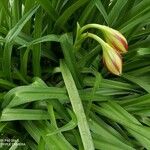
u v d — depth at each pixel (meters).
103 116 0.57
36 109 0.54
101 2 0.62
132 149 0.51
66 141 0.49
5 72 0.56
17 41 0.55
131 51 0.61
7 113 0.50
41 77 0.61
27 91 0.51
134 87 0.61
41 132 0.51
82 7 0.60
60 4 0.60
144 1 0.58
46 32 0.62
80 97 0.55
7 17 0.62
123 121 0.53
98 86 0.55
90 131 0.53
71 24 0.62
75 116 0.50
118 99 0.60
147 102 0.56
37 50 0.55
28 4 0.55
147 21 0.61
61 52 0.62
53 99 0.53
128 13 0.60
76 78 0.56
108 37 0.51
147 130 0.53
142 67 0.63
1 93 0.55
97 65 0.62
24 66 0.57
